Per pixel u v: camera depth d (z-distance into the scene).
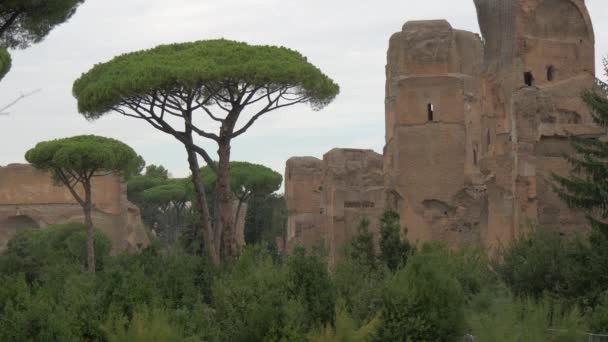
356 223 65.62
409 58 56.44
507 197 51.12
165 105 45.78
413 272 30.09
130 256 45.94
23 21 36.12
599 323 30.75
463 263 39.22
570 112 52.12
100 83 45.12
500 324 29.00
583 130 51.19
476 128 55.56
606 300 32.72
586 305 34.44
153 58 46.78
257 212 93.12
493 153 52.94
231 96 45.56
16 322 25.95
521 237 42.56
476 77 55.84
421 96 56.09
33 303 26.81
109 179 88.94
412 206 55.84
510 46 52.84
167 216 113.62
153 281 34.53
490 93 53.97
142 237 89.88
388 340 28.70
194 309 30.88
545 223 50.41
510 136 51.62
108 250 73.69
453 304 29.66
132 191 117.94
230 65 44.78
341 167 66.50
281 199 97.00
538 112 51.00
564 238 45.47
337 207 65.56
